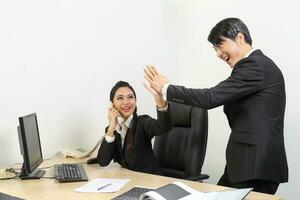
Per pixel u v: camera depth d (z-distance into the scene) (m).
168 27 3.64
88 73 2.84
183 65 3.79
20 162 2.40
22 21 2.39
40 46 2.50
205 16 3.59
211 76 3.60
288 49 3.07
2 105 2.30
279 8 3.09
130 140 2.35
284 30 3.08
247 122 1.87
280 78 1.89
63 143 2.67
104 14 2.95
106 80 2.99
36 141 2.08
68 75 2.69
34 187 1.79
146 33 3.37
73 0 2.70
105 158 2.26
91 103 2.87
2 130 2.31
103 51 2.95
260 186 1.88
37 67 2.49
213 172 3.61
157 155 2.63
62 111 2.66
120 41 3.10
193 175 2.33
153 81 1.96
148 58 3.41
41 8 2.49
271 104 1.85
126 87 2.38
